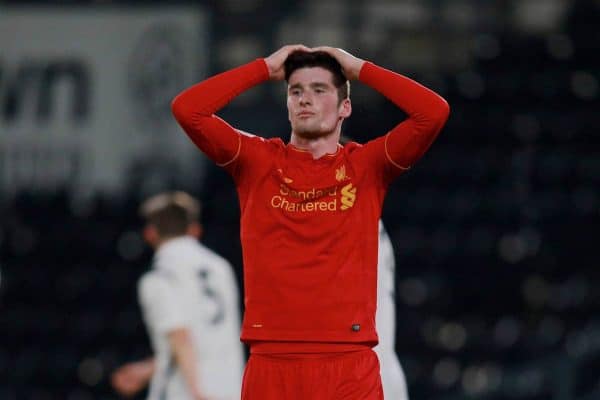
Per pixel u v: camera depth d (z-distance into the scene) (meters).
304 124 17.02
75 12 61.28
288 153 17.22
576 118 60.66
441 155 58.75
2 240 58.94
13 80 61.47
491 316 51.53
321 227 16.81
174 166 59.97
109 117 60.69
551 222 55.16
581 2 66.00
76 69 61.09
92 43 61.09
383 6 64.69
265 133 61.81
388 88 17.06
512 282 52.59
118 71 60.88
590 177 57.38
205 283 25.91
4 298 56.16
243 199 17.33
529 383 46.31
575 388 41.69
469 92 61.94
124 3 61.25
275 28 64.38
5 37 61.62
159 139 60.09
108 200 59.91
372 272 17.05
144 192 59.81
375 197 17.14
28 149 61.06
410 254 54.16
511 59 63.78
